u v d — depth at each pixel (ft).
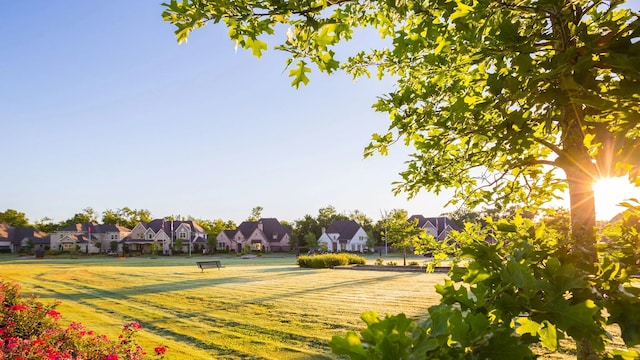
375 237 287.28
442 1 6.48
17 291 28.45
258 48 6.66
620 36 5.28
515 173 11.60
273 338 32.53
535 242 6.82
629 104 5.24
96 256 236.63
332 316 41.09
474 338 4.56
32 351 16.90
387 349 3.96
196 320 40.32
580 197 8.27
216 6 5.90
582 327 4.83
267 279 84.64
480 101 6.84
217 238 295.28
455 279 6.41
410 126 10.45
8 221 337.52
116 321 39.91
